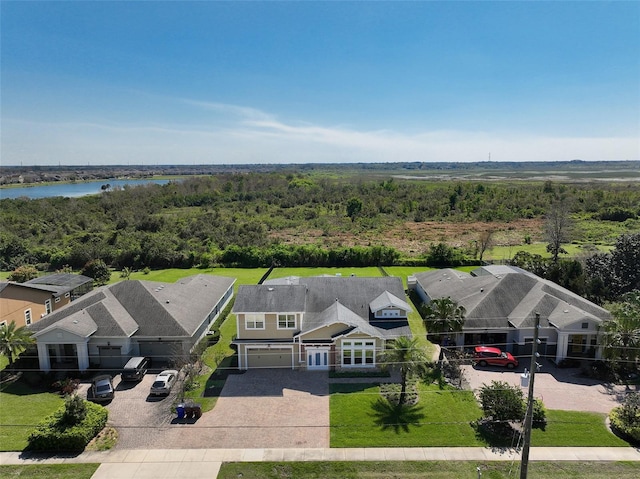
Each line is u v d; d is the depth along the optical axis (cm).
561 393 2897
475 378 3120
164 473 2166
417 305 4681
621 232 8731
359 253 6800
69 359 3269
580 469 2169
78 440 2333
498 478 2111
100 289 3831
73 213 10312
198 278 4622
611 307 3594
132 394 2939
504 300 3684
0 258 6738
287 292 3412
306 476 2148
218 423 2591
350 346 3244
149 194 13775
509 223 10188
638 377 3097
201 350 3359
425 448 2348
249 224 8938
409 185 17075
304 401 2828
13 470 2184
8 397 2898
